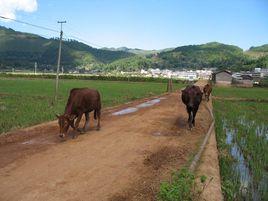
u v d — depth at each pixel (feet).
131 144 44.32
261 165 38.63
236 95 168.76
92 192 27.30
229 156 43.09
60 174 31.27
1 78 292.20
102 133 51.24
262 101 138.51
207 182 30.04
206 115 77.00
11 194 26.35
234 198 28.84
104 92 143.95
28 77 323.57
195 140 48.55
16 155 37.37
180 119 69.00
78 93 46.75
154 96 134.82
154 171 33.32
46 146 41.93
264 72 405.59
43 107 78.54
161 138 49.03
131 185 29.22
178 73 564.30
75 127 47.32
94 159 36.63
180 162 36.83
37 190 27.25
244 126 68.28
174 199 24.30
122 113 76.64
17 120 59.31
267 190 30.99
